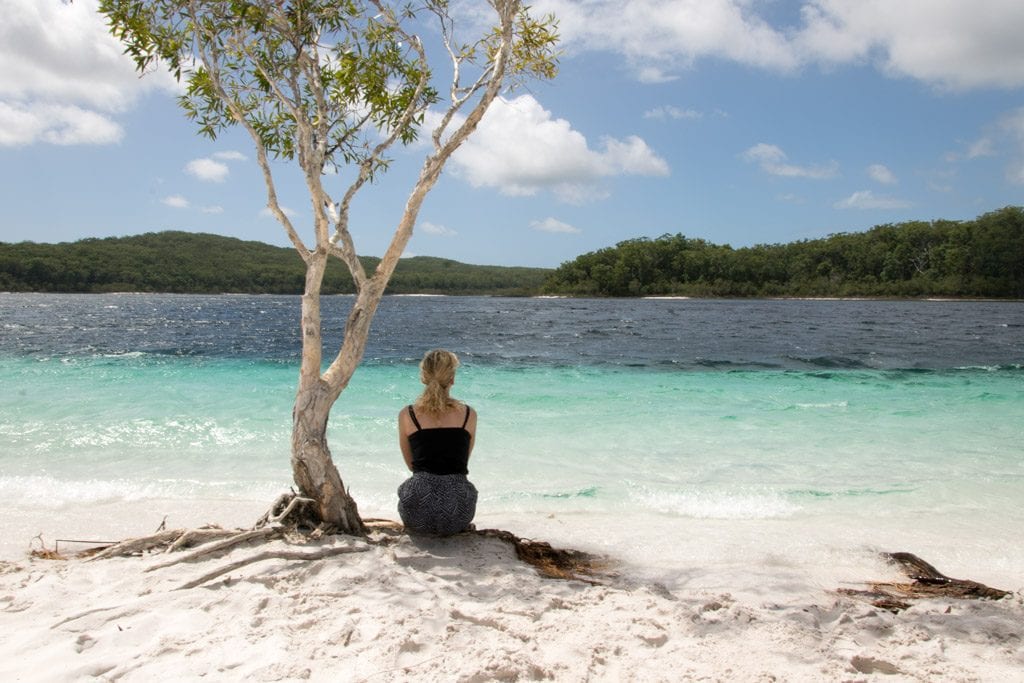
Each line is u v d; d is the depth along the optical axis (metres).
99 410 9.92
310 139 4.51
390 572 3.74
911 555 4.55
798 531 5.15
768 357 19.23
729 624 3.18
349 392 11.94
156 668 2.58
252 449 7.71
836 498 6.06
